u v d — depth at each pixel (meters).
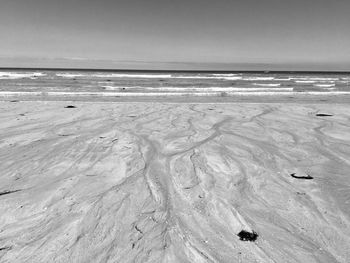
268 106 14.84
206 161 6.22
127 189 4.79
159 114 11.82
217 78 40.00
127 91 19.98
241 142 7.84
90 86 22.64
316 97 19.83
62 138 7.87
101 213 4.03
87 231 3.62
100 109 12.70
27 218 3.90
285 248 3.40
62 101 14.91
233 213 4.13
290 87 26.69
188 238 3.51
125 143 7.48
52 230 3.63
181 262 3.08
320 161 6.52
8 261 3.08
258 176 5.53
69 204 4.26
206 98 18.05
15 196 4.49
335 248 3.44
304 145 7.79
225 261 3.13
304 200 4.61
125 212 4.07
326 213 4.23
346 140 8.38
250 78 41.47
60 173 5.45
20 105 13.30
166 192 4.72
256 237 3.60
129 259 3.12
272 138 8.42
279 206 4.41
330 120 11.41
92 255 3.18
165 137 8.16
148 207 4.23
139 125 9.66
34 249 3.27
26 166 5.77
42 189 4.75
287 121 11.03
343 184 5.26
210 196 4.62
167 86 24.20
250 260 3.16
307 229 3.82
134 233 3.59
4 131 8.54
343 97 20.08
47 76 35.59
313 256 3.27
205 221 3.91
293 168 6.03
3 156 6.35
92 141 7.61
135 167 5.80
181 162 6.12
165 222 3.84
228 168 5.86
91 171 5.57
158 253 3.21
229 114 12.23
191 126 9.66
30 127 9.12
